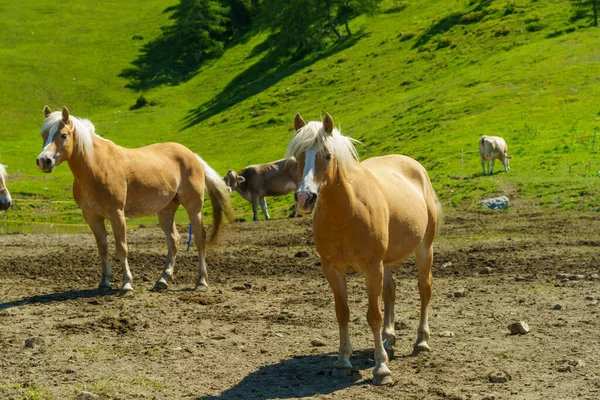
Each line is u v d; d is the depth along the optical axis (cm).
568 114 4009
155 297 1217
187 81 9156
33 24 11119
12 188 4197
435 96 5191
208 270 1533
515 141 3675
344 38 8369
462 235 2016
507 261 1513
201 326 1008
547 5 6944
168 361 841
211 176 1379
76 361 838
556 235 1922
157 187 1282
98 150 1227
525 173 3047
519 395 704
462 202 2764
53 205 3938
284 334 967
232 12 10781
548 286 1230
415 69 6438
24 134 7400
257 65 8850
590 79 4662
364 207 732
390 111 5259
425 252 878
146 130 7194
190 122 7212
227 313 1088
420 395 713
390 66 6775
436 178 3238
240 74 8756
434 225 885
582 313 1028
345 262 750
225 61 9462
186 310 1111
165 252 1811
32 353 869
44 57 9744
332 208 722
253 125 6278
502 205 2603
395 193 802
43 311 1106
